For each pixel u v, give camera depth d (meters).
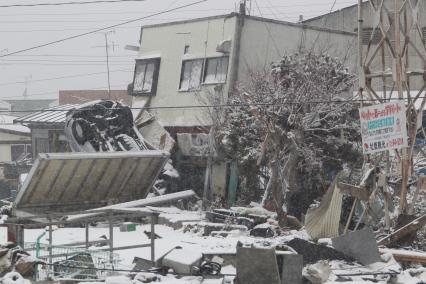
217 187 37.59
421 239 23.98
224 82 39.53
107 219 19.14
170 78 43.88
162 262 18.34
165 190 36.53
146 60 45.75
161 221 30.33
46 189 29.62
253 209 30.12
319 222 24.75
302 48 39.28
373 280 18.70
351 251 20.86
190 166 39.38
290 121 31.08
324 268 18.33
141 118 41.66
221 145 36.16
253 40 40.06
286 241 22.09
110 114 36.88
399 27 25.00
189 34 42.97
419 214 26.89
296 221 28.84
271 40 40.69
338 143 33.31
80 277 17.70
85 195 31.39
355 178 32.72
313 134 33.12
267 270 16.47
